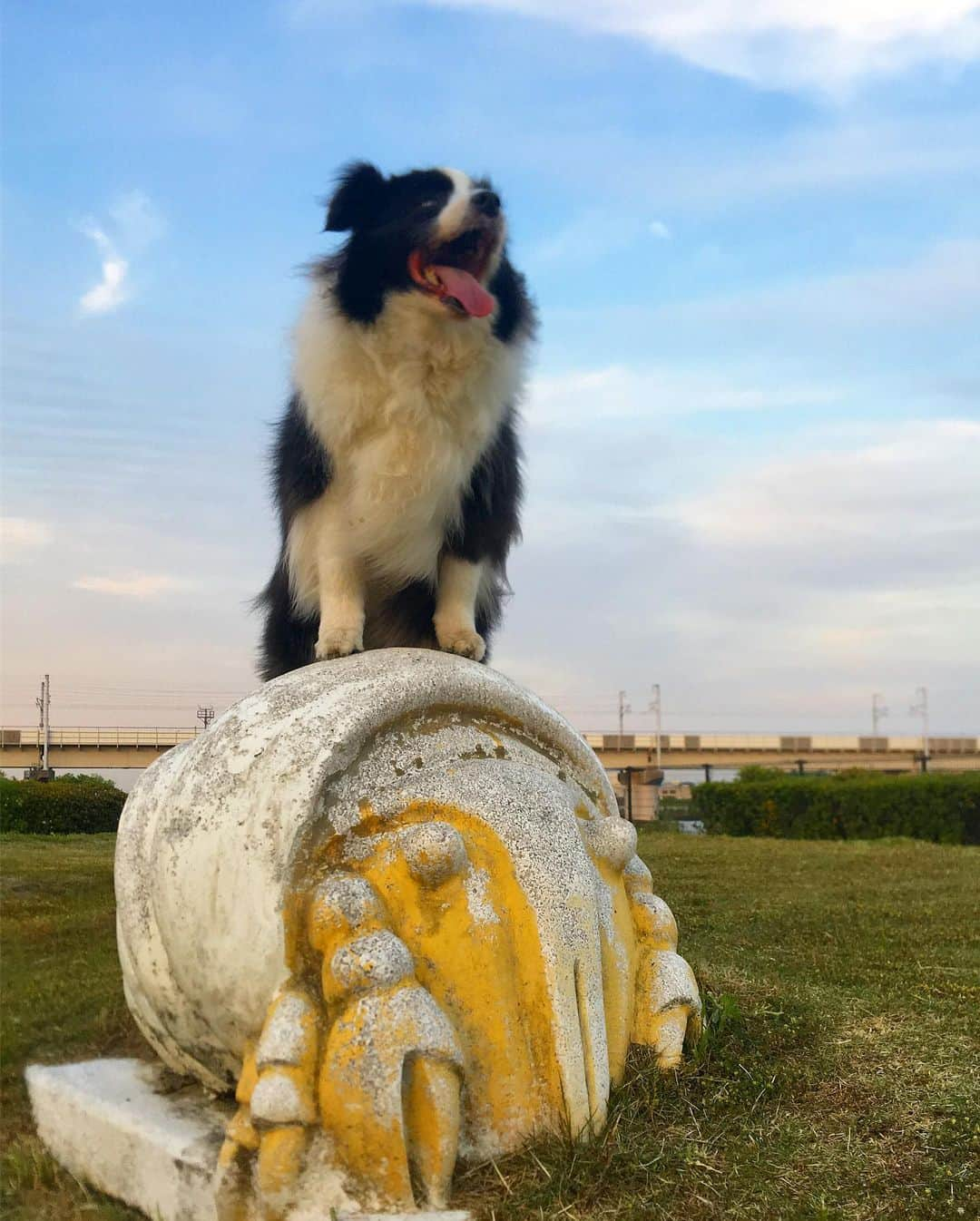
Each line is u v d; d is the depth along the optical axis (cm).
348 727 104
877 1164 101
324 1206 91
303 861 100
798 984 161
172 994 108
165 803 108
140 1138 103
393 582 152
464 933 99
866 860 351
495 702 118
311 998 96
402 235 145
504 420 155
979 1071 121
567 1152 96
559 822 107
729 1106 109
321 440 148
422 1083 92
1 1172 110
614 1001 109
